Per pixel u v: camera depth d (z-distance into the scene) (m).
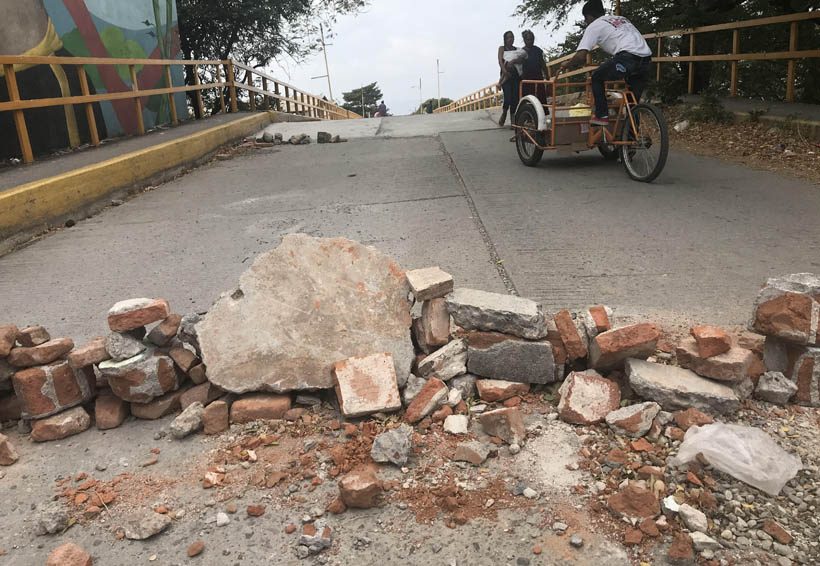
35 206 6.72
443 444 2.87
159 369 3.19
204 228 6.66
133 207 7.93
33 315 4.57
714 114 10.74
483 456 2.71
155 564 2.28
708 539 2.19
